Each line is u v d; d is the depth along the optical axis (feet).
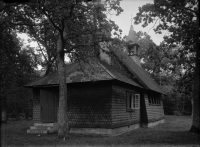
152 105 74.74
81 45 44.32
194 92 52.11
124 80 51.67
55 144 36.06
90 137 44.01
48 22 46.52
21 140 40.14
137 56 97.50
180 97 130.11
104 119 48.19
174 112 136.67
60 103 42.16
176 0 49.11
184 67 55.72
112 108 48.01
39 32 52.08
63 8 37.68
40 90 54.65
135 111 62.18
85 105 50.85
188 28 47.01
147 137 43.75
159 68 134.92
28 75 93.04
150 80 88.58
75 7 42.32
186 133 49.16
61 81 42.88
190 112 134.31
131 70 63.82
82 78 50.78
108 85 49.08
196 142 38.09
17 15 44.73
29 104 106.63
